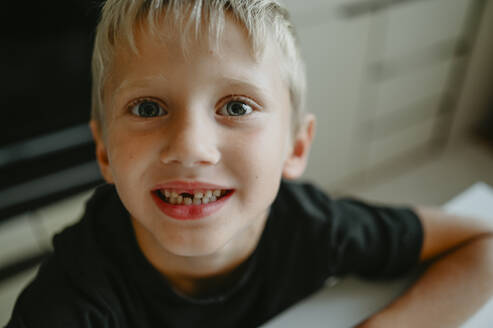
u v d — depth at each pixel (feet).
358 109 5.30
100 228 1.89
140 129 1.37
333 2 4.20
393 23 4.85
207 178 1.39
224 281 2.01
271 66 1.48
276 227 2.06
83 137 3.96
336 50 4.54
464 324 1.71
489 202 2.39
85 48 3.65
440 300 1.79
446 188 6.05
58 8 3.40
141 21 1.36
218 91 1.33
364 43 4.75
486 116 7.09
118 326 1.78
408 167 6.46
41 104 3.73
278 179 1.58
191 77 1.31
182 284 1.99
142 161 1.38
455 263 1.96
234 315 2.00
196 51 1.31
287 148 1.76
